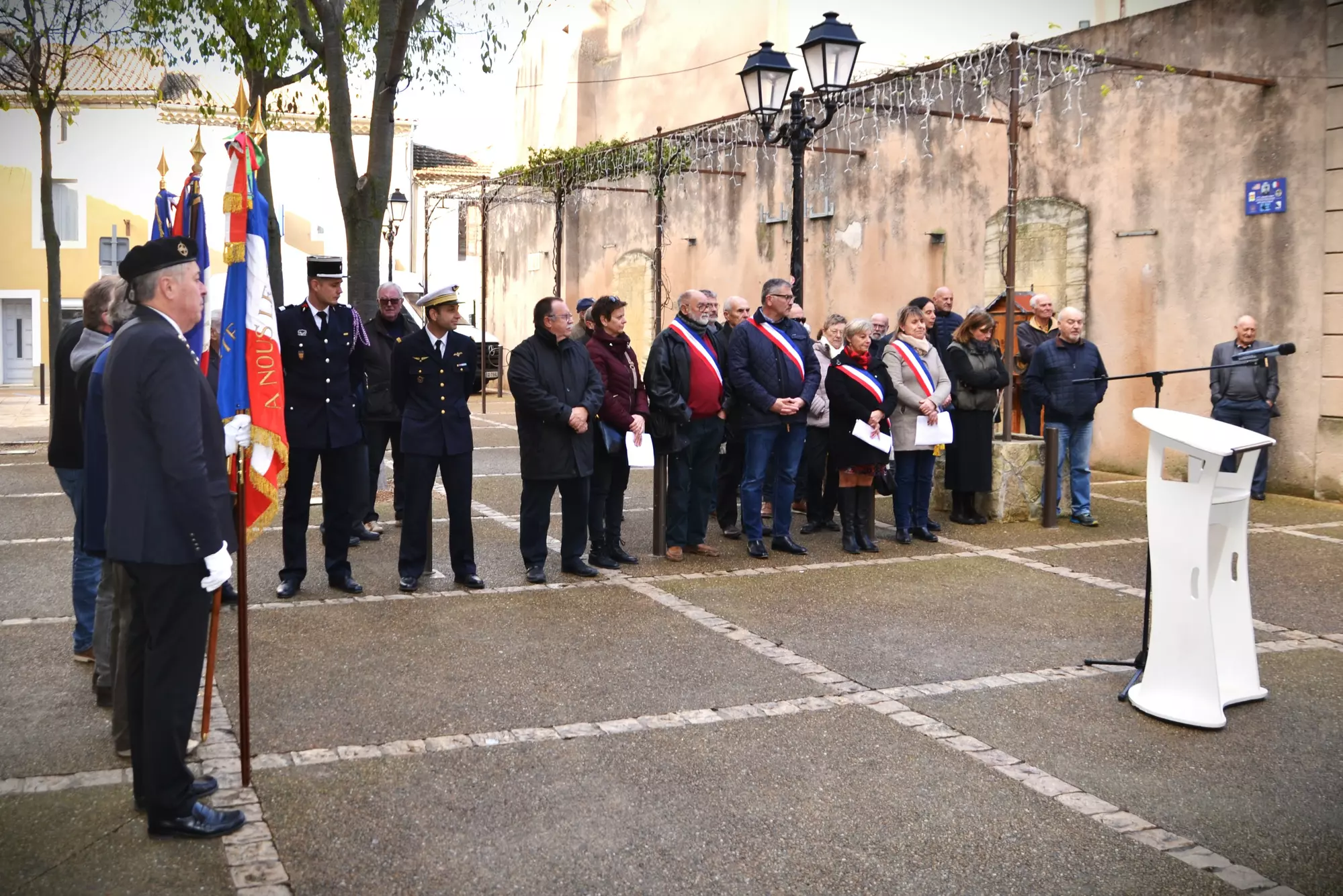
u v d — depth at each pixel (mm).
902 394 8547
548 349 7129
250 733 4562
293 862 3494
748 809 3918
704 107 20562
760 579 7461
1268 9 10906
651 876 3439
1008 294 9781
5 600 6699
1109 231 12531
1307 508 10312
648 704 4980
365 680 5242
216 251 29797
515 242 27234
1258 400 10445
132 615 3707
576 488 7398
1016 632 6219
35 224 30672
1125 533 9156
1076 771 4293
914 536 9008
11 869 3422
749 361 7957
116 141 30344
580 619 6398
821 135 16484
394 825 3754
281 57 12094
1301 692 5262
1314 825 3854
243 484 4086
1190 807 3980
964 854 3605
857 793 4066
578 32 24562
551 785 4102
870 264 15758
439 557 8047
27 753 4348
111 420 3604
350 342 6859
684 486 7973
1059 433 9805
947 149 14422
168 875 3400
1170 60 11805
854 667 5566
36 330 31109
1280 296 10953
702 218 19328
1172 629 4902
